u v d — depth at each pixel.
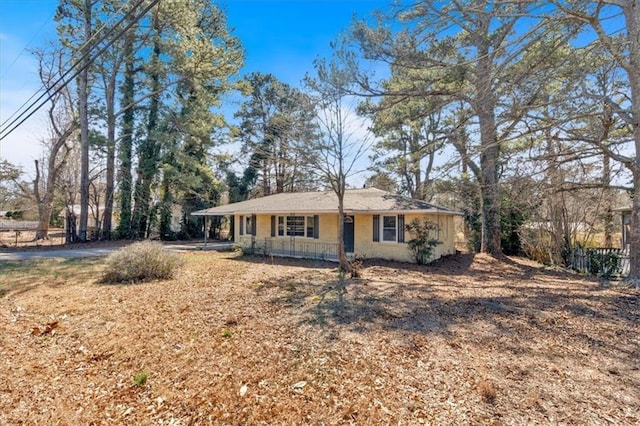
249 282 9.45
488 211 15.67
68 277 9.73
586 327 5.61
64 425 3.17
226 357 4.52
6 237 23.56
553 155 10.00
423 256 13.08
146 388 3.81
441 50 11.19
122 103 22.09
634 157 9.52
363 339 5.12
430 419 3.12
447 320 6.02
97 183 24.94
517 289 8.66
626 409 3.26
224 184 27.64
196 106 22.41
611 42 8.33
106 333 5.41
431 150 14.79
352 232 15.49
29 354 4.68
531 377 3.90
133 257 9.54
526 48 8.66
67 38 18.16
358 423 3.10
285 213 15.72
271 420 3.19
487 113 10.95
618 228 18.92
